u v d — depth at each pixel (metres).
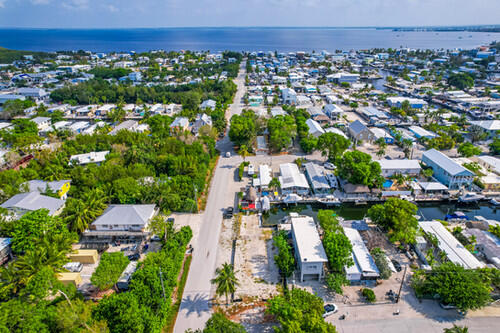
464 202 90.56
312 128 138.75
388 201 72.88
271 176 103.38
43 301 50.91
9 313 44.53
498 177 97.50
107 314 45.75
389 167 102.06
